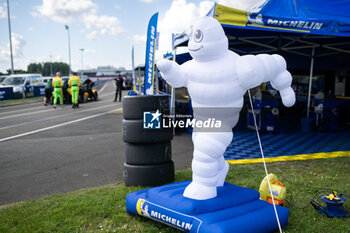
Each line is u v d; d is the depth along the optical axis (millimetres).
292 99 3096
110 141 7375
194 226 2660
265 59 2932
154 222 3168
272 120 8305
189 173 4707
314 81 14289
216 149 2934
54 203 3598
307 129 8570
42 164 5410
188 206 2838
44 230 2961
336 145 6746
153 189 3367
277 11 4805
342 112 11625
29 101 20453
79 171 4984
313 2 5117
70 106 16516
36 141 7418
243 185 4129
